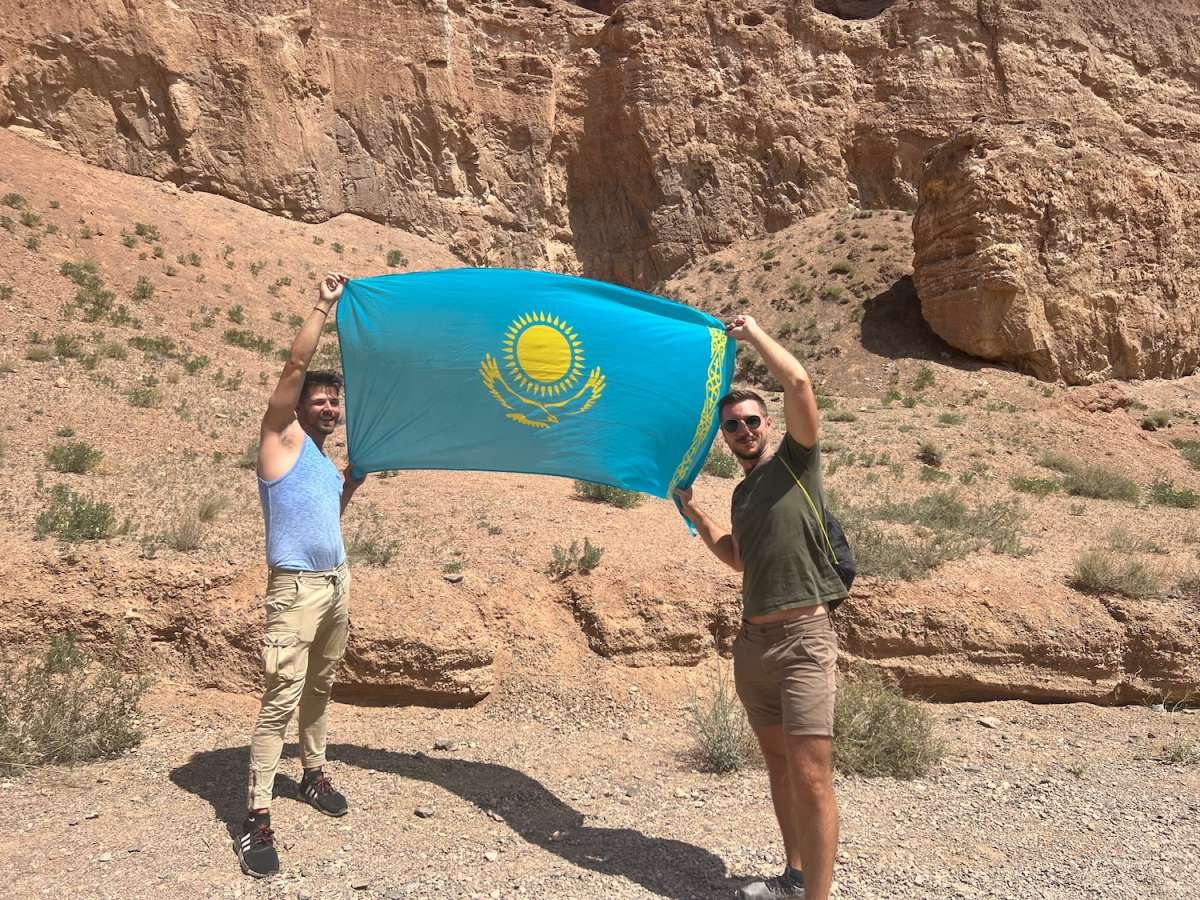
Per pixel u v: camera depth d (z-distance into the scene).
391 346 4.64
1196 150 36.44
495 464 4.79
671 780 5.30
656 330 4.52
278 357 17.16
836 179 34.44
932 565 8.12
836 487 12.83
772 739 3.82
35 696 5.25
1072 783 5.51
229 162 25.27
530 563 7.64
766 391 22.55
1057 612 7.62
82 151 23.03
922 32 35.50
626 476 4.70
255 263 22.56
